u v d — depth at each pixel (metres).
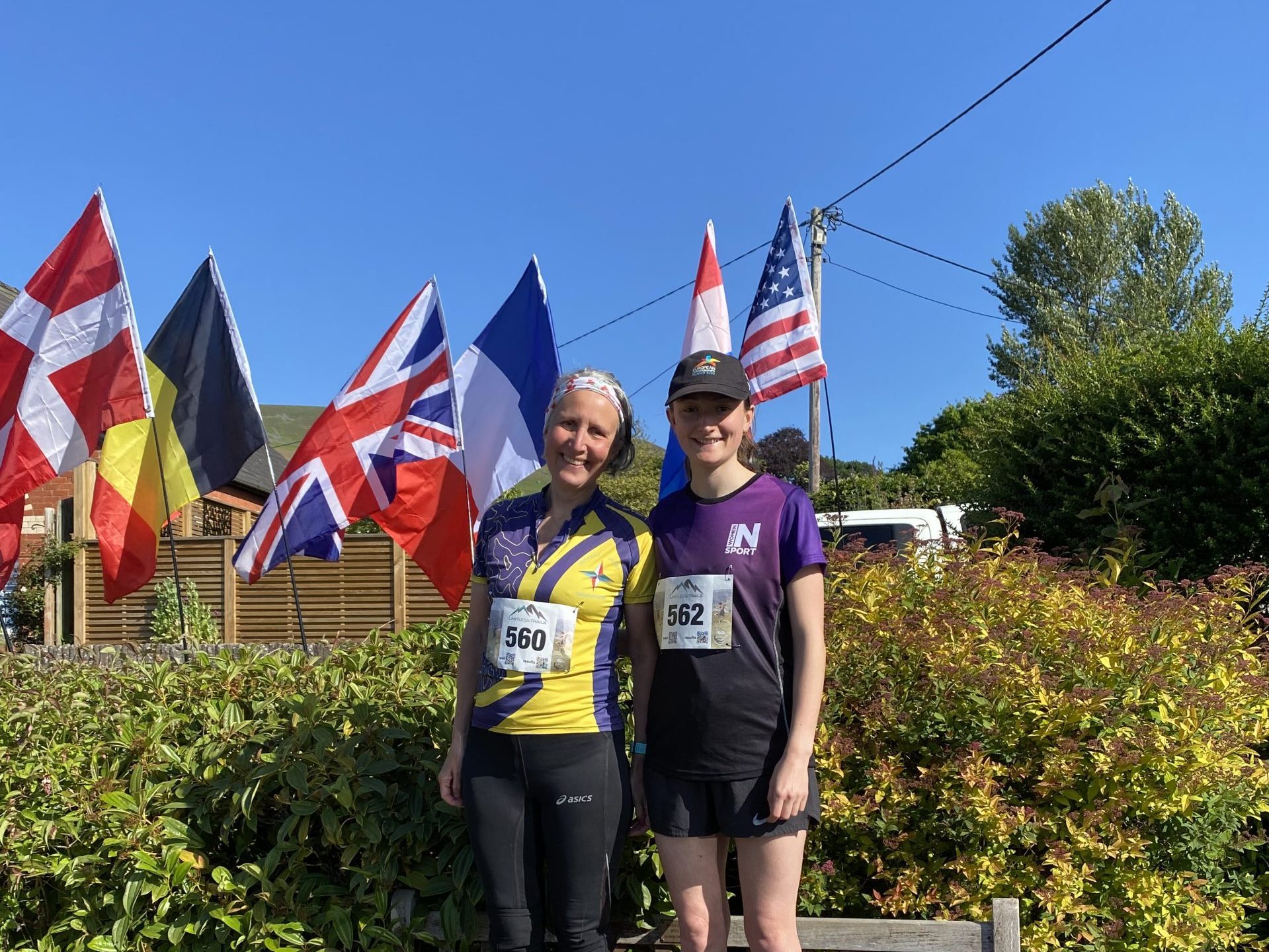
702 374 2.51
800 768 2.34
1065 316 28.89
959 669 3.11
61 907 3.19
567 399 2.60
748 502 2.52
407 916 2.78
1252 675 3.50
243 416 5.27
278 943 2.73
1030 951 2.84
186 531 14.78
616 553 2.57
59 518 13.38
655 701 2.53
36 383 4.98
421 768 2.94
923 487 17.75
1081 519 7.67
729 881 3.07
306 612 12.56
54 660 5.71
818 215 17.55
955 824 3.00
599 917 2.51
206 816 3.01
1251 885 3.50
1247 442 6.92
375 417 5.37
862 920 2.70
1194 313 8.73
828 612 3.38
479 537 2.73
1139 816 3.18
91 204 5.03
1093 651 3.30
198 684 3.98
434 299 5.41
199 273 5.37
